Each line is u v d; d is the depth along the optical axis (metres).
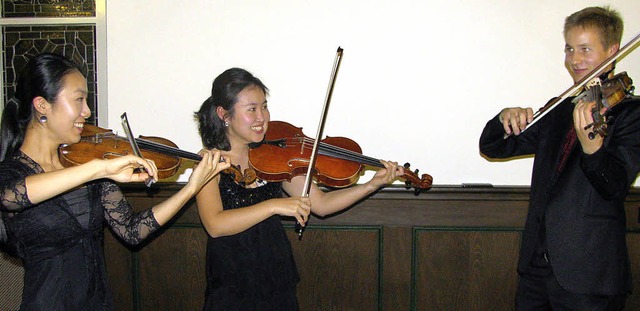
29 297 1.72
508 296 2.84
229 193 2.13
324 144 2.37
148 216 1.88
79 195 1.81
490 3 2.75
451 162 2.84
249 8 2.83
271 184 2.24
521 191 2.76
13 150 1.75
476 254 2.83
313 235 2.88
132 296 2.94
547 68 2.76
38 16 2.94
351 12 2.79
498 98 2.79
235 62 2.86
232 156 2.23
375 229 2.85
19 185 1.55
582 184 2.04
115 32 2.88
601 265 2.01
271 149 2.33
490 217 2.82
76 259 1.79
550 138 2.18
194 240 2.90
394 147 2.85
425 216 2.84
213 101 2.17
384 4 2.78
